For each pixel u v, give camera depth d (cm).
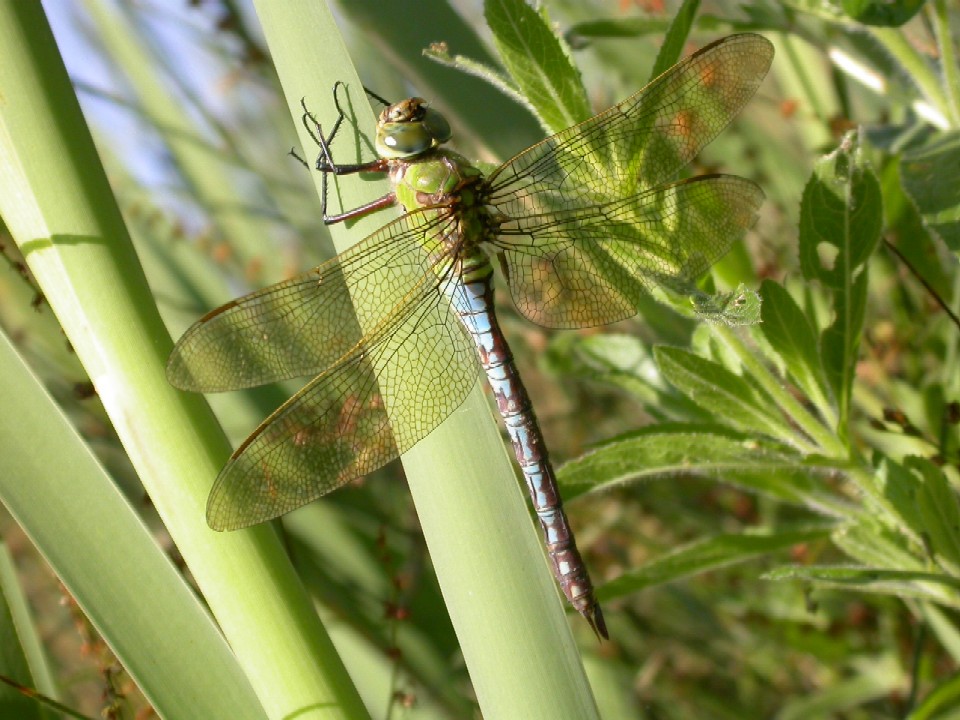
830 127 39
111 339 31
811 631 39
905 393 38
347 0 36
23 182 31
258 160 44
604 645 40
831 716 39
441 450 31
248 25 42
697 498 42
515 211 35
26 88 31
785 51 40
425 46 36
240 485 31
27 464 31
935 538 33
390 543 41
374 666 39
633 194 34
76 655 39
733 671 41
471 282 35
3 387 31
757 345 34
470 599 31
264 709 31
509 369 36
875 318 39
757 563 41
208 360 33
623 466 33
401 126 35
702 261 34
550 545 35
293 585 31
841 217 33
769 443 33
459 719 39
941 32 34
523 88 33
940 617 36
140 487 39
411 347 34
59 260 31
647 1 40
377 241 34
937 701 33
